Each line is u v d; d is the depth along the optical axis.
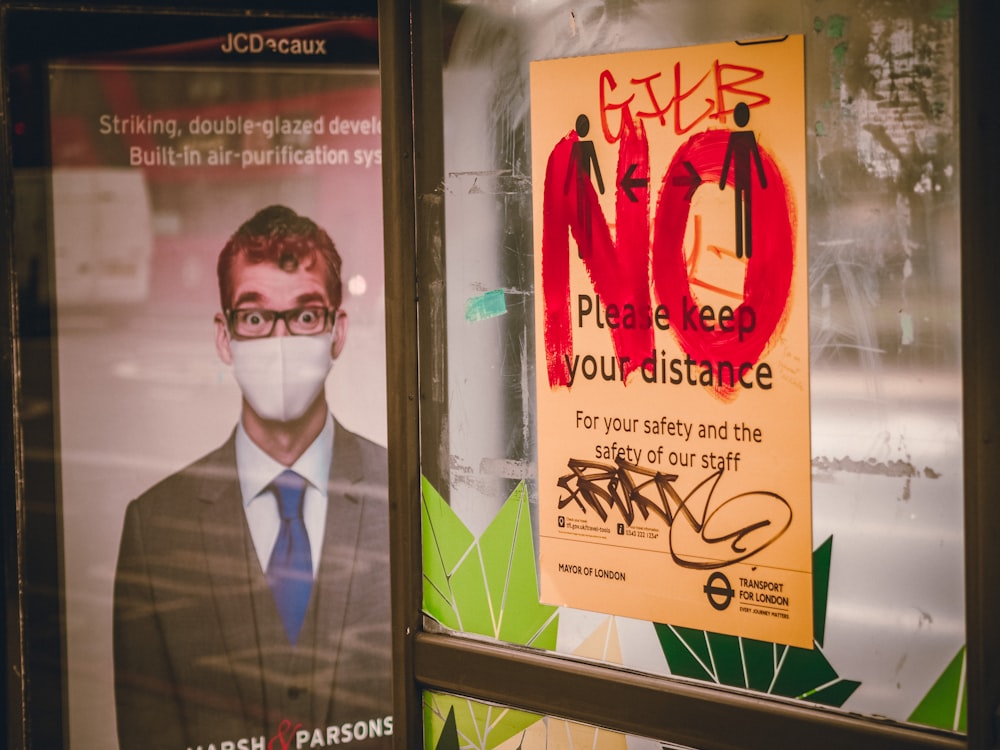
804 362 1.75
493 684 2.11
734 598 1.86
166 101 3.30
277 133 3.37
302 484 3.51
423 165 2.12
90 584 3.42
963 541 1.64
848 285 1.70
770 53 1.74
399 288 2.14
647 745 1.96
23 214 3.27
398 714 2.22
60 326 3.32
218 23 3.30
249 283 3.40
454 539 2.16
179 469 3.44
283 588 3.54
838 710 1.77
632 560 1.96
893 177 1.65
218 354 3.42
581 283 1.97
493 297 2.07
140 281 3.35
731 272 1.81
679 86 1.83
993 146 1.56
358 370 3.50
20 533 3.34
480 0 2.03
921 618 1.69
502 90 2.02
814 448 1.76
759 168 1.77
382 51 2.11
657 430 1.91
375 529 3.57
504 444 2.09
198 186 3.35
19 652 3.38
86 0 3.23
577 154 1.95
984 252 1.57
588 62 1.92
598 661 2.01
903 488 1.68
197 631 3.50
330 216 3.42
